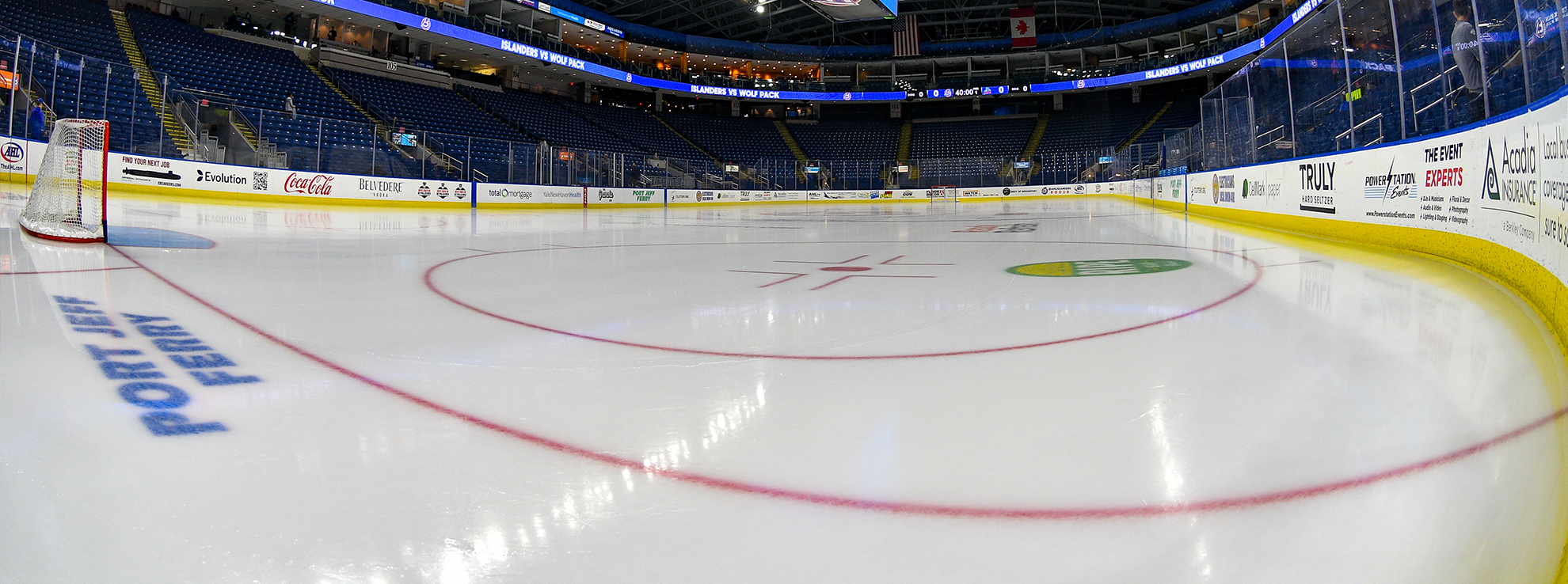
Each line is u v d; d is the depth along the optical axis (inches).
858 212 903.7
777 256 304.7
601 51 1440.7
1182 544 52.9
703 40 1457.9
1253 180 423.2
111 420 76.5
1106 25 1523.1
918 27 1466.5
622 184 1045.2
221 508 57.9
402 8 1008.2
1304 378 95.3
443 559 51.5
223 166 621.3
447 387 94.6
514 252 313.4
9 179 490.9
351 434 75.5
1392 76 260.8
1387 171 257.4
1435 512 56.1
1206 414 81.4
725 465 68.6
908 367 106.3
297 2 957.8
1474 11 197.5
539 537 54.8
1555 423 74.0
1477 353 105.7
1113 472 65.7
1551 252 124.0
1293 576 48.2
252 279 194.4
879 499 61.0
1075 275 220.7
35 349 103.3
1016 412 83.5
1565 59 125.0
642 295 184.7
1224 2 1263.5
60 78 545.6
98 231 272.4
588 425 79.7
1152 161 1043.3
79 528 53.7
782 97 1517.0
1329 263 234.5
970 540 54.1
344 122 775.1
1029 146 1546.5
